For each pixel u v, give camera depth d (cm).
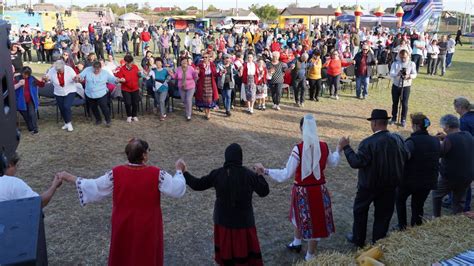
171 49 2777
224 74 1101
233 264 390
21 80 815
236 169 387
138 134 954
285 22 6322
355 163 439
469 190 573
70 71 950
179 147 867
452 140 502
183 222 557
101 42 2277
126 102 1029
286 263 468
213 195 641
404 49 1004
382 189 452
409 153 463
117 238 357
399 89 1012
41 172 723
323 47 1809
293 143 906
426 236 395
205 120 1082
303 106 1262
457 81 1770
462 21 5328
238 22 5991
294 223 444
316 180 432
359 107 1261
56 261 464
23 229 229
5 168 328
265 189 392
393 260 355
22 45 2209
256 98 1191
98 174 721
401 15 3581
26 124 967
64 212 580
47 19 5016
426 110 1235
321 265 353
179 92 1093
